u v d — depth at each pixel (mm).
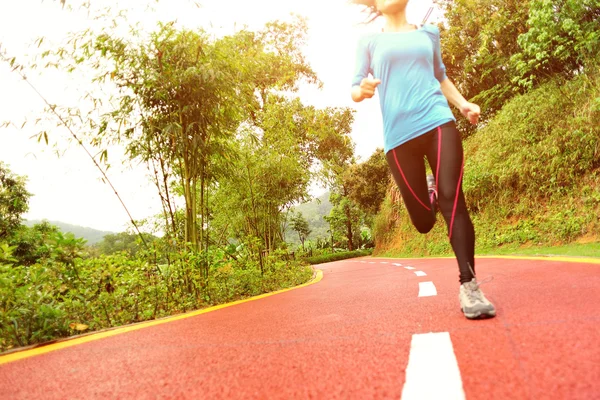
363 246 54031
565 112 11211
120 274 4727
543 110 11672
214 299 5934
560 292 2525
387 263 14859
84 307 3848
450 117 2281
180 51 5688
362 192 35656
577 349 1271
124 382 1535
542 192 11273
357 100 2443
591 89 10445
